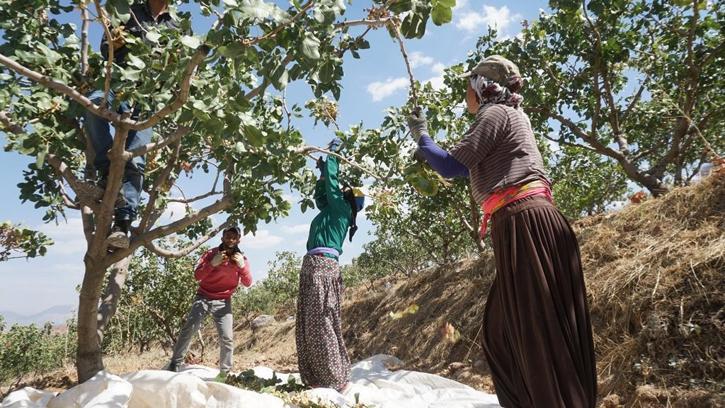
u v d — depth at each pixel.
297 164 4.08
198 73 3.09
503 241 2.16
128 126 3.13
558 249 2.10
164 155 5.57
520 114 2.31
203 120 2.66
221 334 5.76
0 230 4.94
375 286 16.36
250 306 25.12
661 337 3.96
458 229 12.02
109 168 3.53
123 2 2.49
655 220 5.24
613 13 7.46
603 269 5.07
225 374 4.10
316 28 2.42
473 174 2.33
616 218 5.75
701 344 3.75
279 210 5.40
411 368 6.54
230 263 5.78
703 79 7.63
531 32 8.24
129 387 2.83
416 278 9.80
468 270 8.23
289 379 4.21
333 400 3.46
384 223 12.45
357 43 3.12
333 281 4.23
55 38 3.81
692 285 4.10
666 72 8.06
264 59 2.41
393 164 4.53
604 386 4.06
